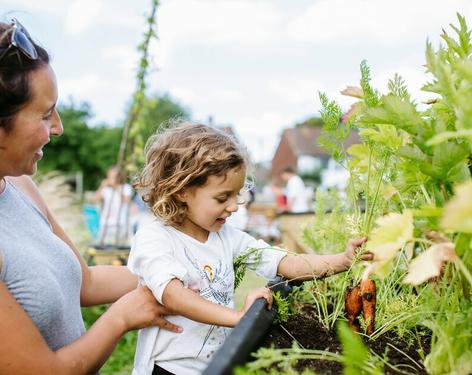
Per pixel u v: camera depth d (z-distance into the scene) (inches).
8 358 37.5
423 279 24.9
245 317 34.4
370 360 33.9
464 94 27.7
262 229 369.1
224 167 52.8
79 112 1208.8
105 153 1168.2
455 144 31.4
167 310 49.6
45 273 43.9
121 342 123.5
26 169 43.7
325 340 42.3
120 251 135.1
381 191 51.1
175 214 54.6
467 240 28.3
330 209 73.7
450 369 30.1
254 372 28.7
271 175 1505.9
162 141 59.6
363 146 52.2
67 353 41.4
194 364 50.6
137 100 171.9
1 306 37.9
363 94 46.2
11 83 38.6
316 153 1330.0
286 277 55.5
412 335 43.6
